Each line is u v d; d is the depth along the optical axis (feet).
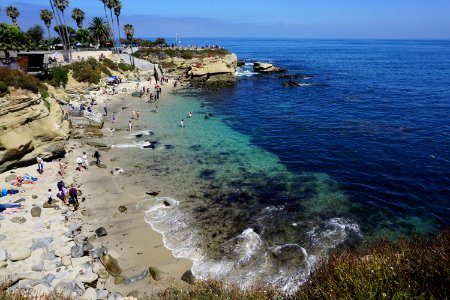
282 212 80.59
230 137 140.67
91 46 353.10
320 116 175.73
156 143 130.41
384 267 33.30
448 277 29.32
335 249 65.57
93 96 204.33
